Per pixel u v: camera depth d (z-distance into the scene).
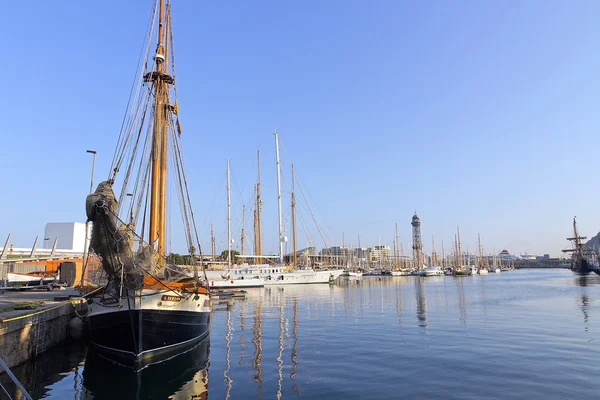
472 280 117.06
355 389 15.26
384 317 36.00
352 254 179.25
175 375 17.47
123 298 18.59
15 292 38.78
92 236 18.88
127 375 17.55
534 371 17.52
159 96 28.62
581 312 38.03
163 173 28.34
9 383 16.67
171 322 20.03
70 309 26.16
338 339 25.55
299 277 93.19
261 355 21.23
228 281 80.69
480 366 18.47
